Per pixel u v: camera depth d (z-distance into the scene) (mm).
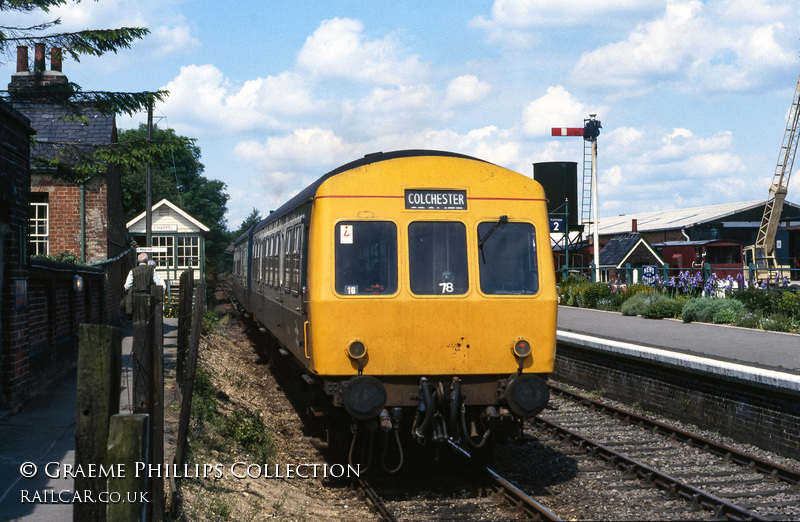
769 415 9164
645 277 23688
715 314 17750
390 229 7789
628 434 10367
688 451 9344
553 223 32406
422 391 7586
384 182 7844
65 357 11758
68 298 12375
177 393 9930
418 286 7727
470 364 7742
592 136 29516
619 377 12633
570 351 14508
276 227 12180
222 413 9891
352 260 7668
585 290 23844
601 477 8359
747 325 16750
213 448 8242
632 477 8312
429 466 8734
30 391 9500
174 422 8492
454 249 7883
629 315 20562
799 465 8531
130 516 3494
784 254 34781
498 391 7855
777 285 20156
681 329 16672
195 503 6129
